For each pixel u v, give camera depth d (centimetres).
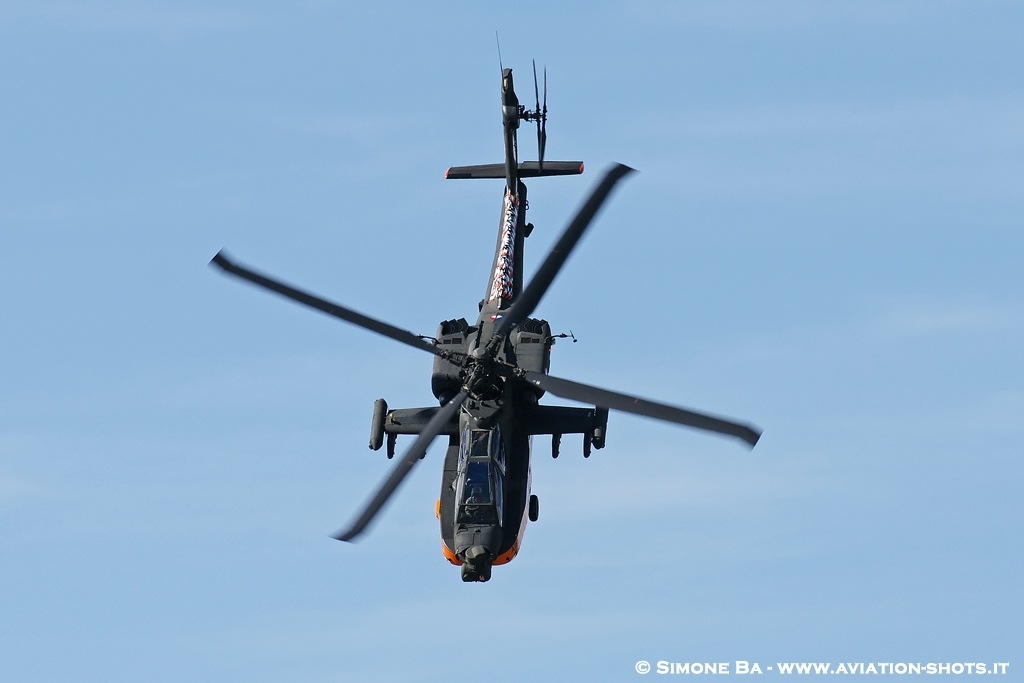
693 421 11700
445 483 13762
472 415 13588
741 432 11444
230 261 12669
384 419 13962
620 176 12456
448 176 16400
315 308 12700
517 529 13438
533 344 14000
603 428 13825
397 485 11931
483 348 12938
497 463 13338
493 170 16375
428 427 12481
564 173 16200
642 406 12056
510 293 14962
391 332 12900
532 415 14025
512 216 15900
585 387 12519
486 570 12962
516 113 15725
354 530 11662
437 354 13012
